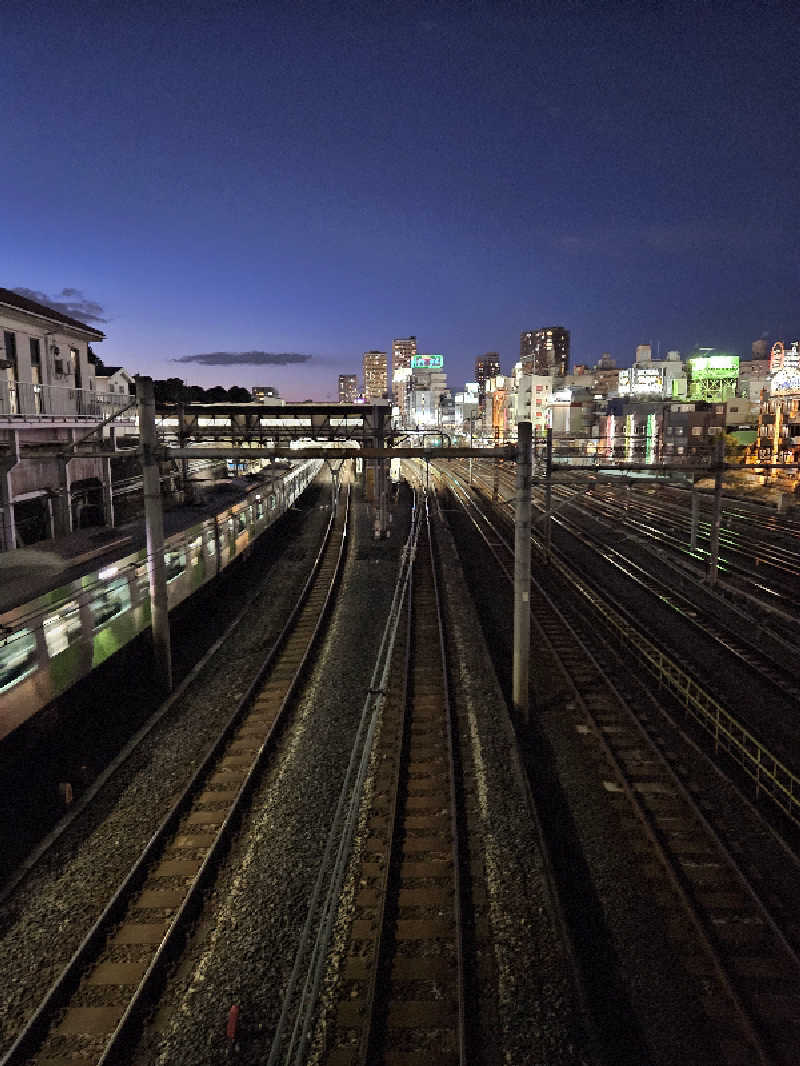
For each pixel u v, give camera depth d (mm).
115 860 8859
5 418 15875
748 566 28234
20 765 10828
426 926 7723
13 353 18750
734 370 94312
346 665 16172
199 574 20172
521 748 12062
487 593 24141
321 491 59875
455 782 10797
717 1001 6805
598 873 8688
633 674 15617
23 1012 6605
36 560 13484
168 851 9047
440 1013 6602
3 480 15578
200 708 13609
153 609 14039
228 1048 6234
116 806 10094
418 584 24844
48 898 8164
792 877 8617
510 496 52875
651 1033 6453
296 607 20875
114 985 6934
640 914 7977
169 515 21609
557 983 6922
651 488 57531
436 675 15523
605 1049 6258
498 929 7652
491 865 8719
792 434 57312
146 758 11516
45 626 11258
